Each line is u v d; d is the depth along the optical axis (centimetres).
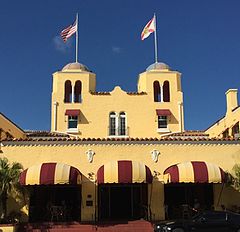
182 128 4991
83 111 4991
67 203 2969
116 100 5041
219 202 2930
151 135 4928
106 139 2944
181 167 2752
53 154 2914
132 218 3002
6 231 2555
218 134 4322
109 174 2697
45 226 2709
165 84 5209
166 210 2892
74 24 5047
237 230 2267
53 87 5203
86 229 2700
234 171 2894
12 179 2725
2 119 3712
